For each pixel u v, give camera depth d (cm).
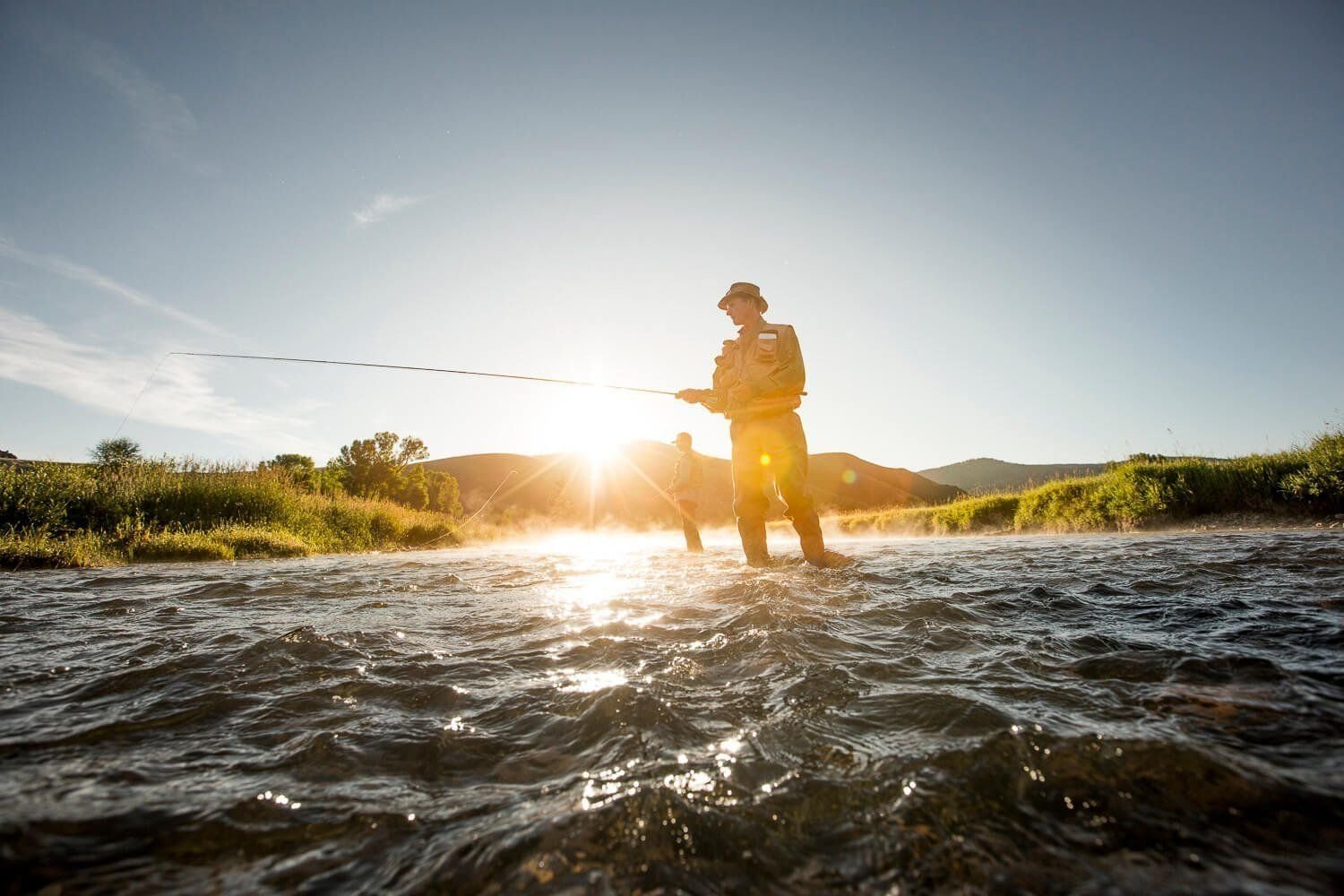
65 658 211
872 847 93
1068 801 102
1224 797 100
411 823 103
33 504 920
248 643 227
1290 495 859
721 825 98
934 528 1633
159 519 1060
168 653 216
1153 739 120
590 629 247
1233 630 210
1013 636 216
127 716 154
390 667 197
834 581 362
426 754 131
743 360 512
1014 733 125
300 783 118
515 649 219
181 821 103
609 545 1499
